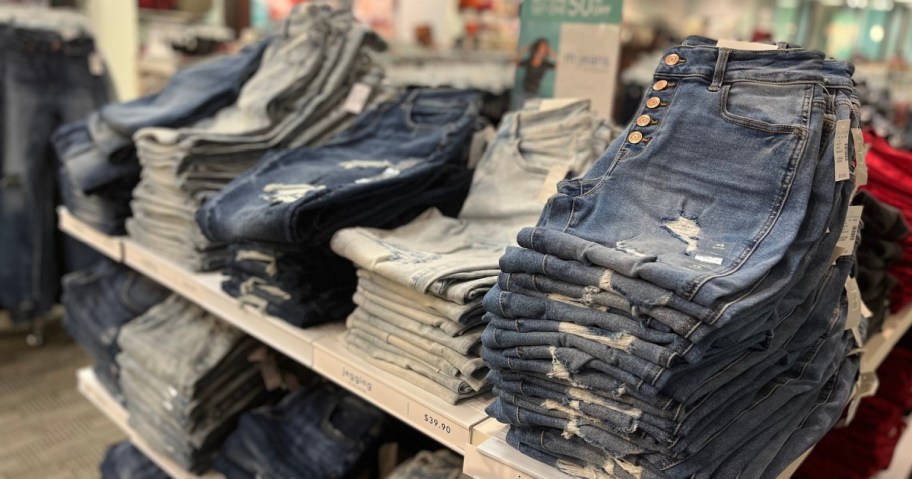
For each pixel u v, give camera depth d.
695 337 0.75
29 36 2.87
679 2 4.50
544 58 1.76
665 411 0.80
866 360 1.38
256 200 1.40
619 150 1.01
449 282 1.10
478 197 1.48
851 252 1.04
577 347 0.85
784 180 0.91
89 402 2.92
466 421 1.06
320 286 1.41
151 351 1.82
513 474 0.95
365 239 1.29
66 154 2.02
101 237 2.02
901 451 2.04
